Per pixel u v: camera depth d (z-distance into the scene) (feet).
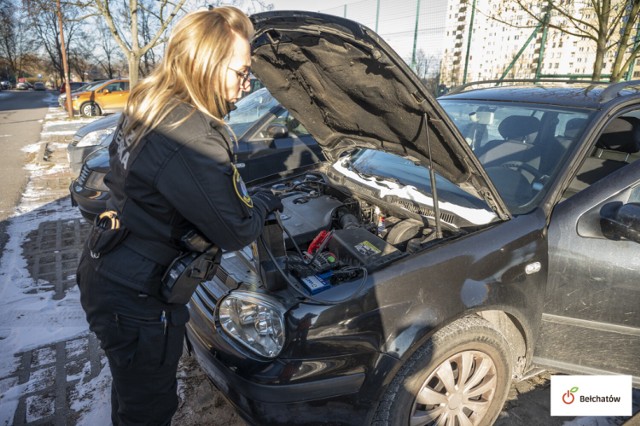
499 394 6.68
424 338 5.61
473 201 7.07
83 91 55.93
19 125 44.68
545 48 27.63
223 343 5.64
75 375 8.22
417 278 5.68
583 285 6.64
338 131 7.85
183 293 4.64
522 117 8.46
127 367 4.80
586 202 6.71
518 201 7.12
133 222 4.47
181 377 8.16
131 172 4.22
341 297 5.39
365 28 4.78
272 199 5.55
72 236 14.61
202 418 7.24
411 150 6.80
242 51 4.40
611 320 6.70
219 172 4.18
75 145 19.16
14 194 19.34
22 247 13.70
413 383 5.71
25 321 9.80
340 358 5.32
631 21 18.70
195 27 4.14
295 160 14.47
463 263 5.95
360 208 7.79
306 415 5.32
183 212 4.21
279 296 5.52
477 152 8.59
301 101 7.26
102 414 7.34
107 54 141.90
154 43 41.81
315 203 7.86
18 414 7.30
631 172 6.79
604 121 7.38
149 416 5.21
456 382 6.25
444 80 31.65
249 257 6.39
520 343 6.95
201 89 4.29
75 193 13.01
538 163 7.51
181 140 4.10
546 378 8.24
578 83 9.50
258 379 5.25
